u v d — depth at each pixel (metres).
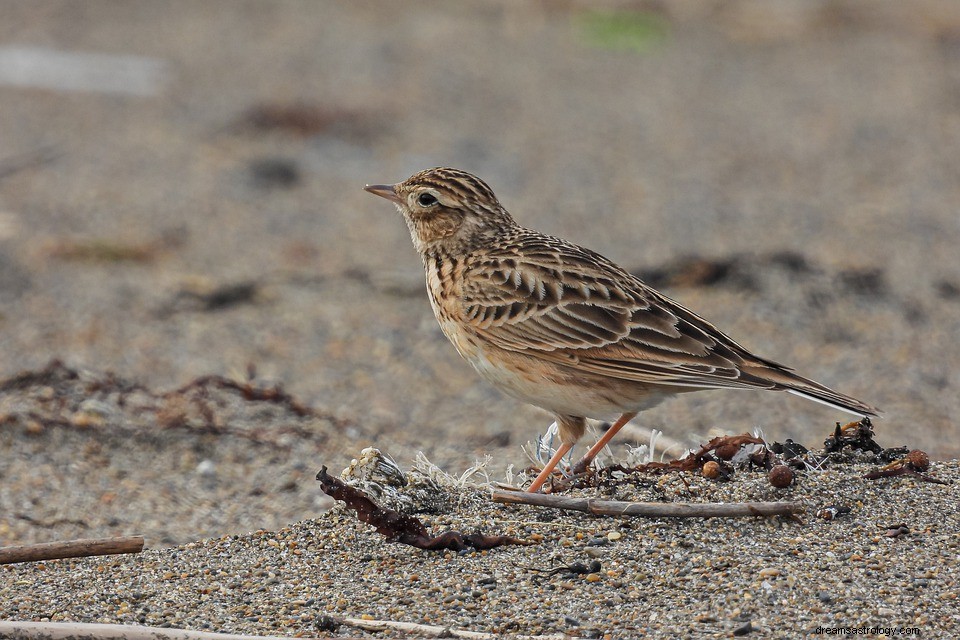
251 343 17.33
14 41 32.12
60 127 26.69
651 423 14.14
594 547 9.54
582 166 25.34
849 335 17.17
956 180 24.61
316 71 31.06
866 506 9.91
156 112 27.92
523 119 28.27
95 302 18.61
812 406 14.77
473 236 11.88
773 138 27.36
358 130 26.97
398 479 10.70
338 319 18.25
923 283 19.11
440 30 35.00
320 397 15.48
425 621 8.68
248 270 20.03
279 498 12.35
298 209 23.08
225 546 10.26
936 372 15.81
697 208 22.94
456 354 17.19
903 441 13.34
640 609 8.69
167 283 19.38
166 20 35.09
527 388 11.07
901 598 8.62
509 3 36.81
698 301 18.44
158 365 16.34
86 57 31.30
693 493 10.20
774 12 36.19
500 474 12.48
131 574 9.77
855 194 23.80
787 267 19.42
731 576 8.99
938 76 31.70
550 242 11.66
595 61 32.94
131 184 23.80
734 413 14.52
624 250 20.59
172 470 13.10
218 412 14.38
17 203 22.64
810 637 8.25
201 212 22.59
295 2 37.78
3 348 16.69
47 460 13.22
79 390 14.64
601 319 10.75
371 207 23.30
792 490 10.10
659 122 28.41
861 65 32.72
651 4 36.38
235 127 27.05
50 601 9.23
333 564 9.74
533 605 8.81
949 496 10.02
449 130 27.25
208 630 8.70
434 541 9.77
